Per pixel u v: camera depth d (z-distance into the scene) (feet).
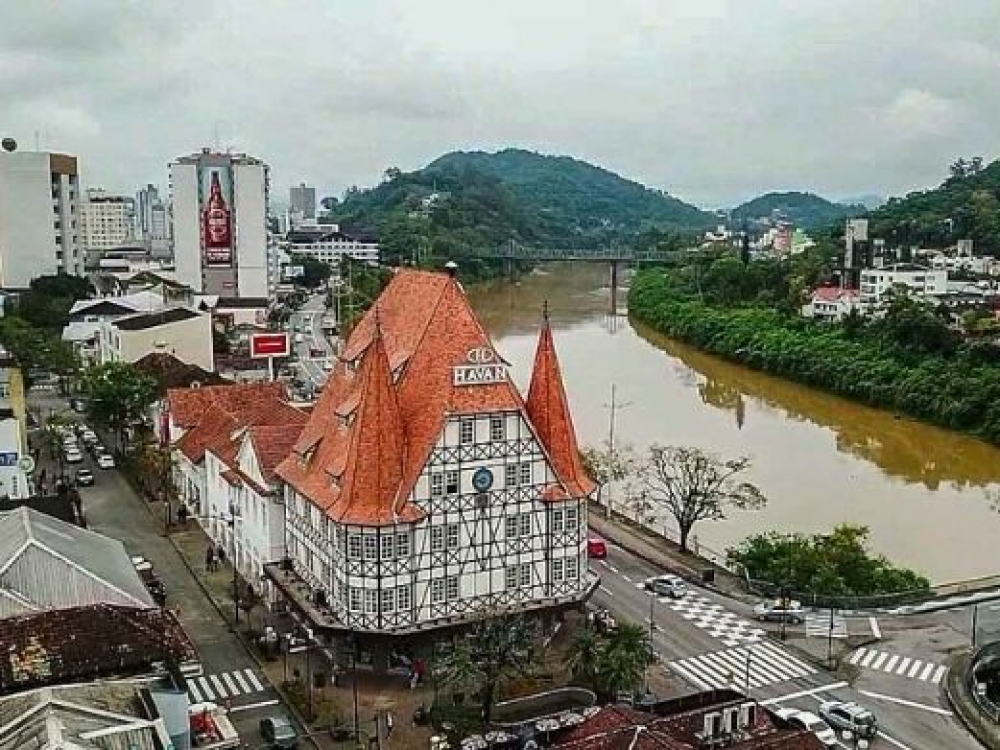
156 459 380.99
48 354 568.82
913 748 221.66
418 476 241.76
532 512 257.14
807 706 239.09
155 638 201.57
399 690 242.78
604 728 180.24
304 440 278.67
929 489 435.12
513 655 232.73
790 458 480.23
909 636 278.26
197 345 565.12
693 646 270.05
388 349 269.03
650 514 383.65
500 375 251.19
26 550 222.48
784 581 306.55
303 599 260.42
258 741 220.02
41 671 190.29
